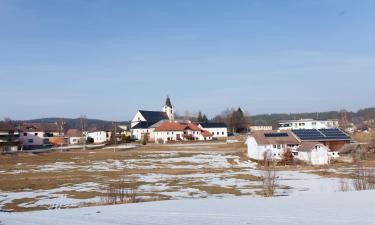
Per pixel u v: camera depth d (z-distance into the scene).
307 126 159.12
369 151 89.38
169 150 108.19
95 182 53.34
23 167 72.50
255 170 67.81
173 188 48.00
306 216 23.47
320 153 79.38
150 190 46.44
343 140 90.06
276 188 46.78
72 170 67.81
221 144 126.94
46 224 21.72
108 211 27.03
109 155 94.38
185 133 152.38
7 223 22.23
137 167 72.31
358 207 26.41
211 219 22.92
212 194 43.81
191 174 62.28
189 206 29.20
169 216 24.19
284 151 82.19
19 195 44.06
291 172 64.19
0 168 71.00
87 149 116.56
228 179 56.12
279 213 24.77
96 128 187.75
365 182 42.62
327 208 26.27
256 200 32.00
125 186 49.12
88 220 22.91
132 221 22.45
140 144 133.00
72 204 38.31
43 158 88.44
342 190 41.34
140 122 172.50
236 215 24.31
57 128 158.25
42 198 42.19
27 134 135.25
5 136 116.75
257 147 86.25
